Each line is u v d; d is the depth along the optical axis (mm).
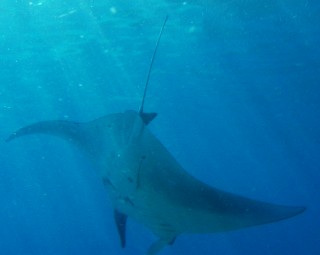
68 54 19031
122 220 4707
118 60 20250
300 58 20328
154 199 4047
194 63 21219
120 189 4395
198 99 30250
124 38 17469
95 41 17656
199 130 46250
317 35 17000
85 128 5406
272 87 26438
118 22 15711
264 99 29938
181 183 4117
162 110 34438
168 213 4055
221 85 26031
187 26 16266
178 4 14164
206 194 4074
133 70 22047
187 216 3975
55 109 30844
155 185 4059
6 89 24234
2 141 42688
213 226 3969
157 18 15422
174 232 4219
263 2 13773
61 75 22203
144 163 4168
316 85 25500
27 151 50781
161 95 28547
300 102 30438
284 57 20219
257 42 18031
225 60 20734
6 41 16625
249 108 33375
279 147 56625
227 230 3951
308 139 48000
